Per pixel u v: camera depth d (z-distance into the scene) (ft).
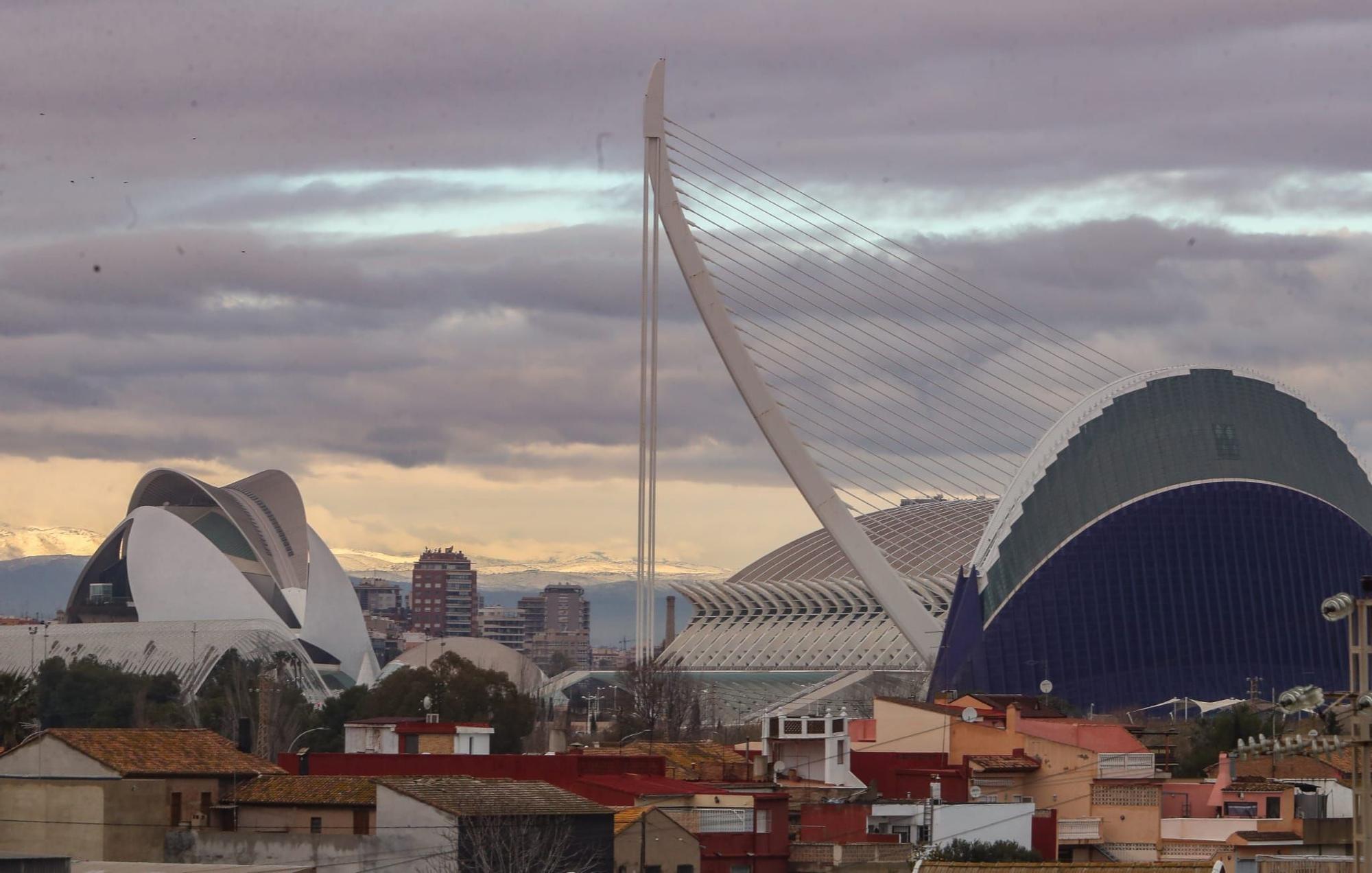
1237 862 189.47
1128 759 271.69
